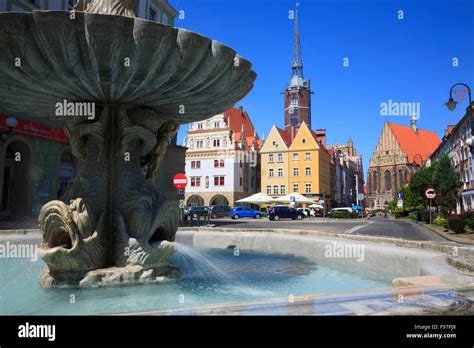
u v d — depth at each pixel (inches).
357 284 208.5
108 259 206.5
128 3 231.9
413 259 218.7
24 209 659.4
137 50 173.9
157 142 246.2
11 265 244.8
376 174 3917.3
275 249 354.3
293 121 4242.1
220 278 220.5
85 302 163.3
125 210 212.4
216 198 2268.7
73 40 167.0
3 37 163.2
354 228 862.5
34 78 187.6
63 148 745.6
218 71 201.5
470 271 170.1
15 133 632.4
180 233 402.0
